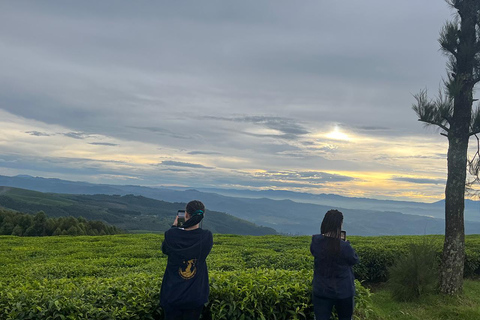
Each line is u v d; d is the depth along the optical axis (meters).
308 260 9.68
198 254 3.94
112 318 4.07
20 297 4.18
